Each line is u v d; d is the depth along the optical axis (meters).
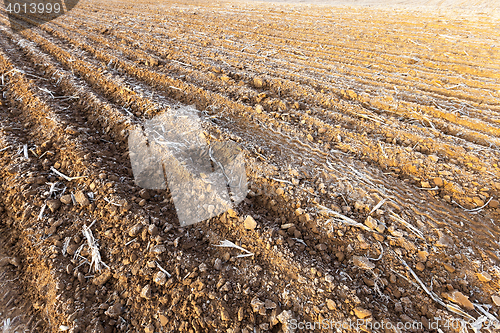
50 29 7.15
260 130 3.68
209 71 4.88
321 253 2.37
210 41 6.21
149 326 1.91
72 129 3.43
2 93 4.38
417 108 3.82
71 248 2.34
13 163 3.04
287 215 2.69
